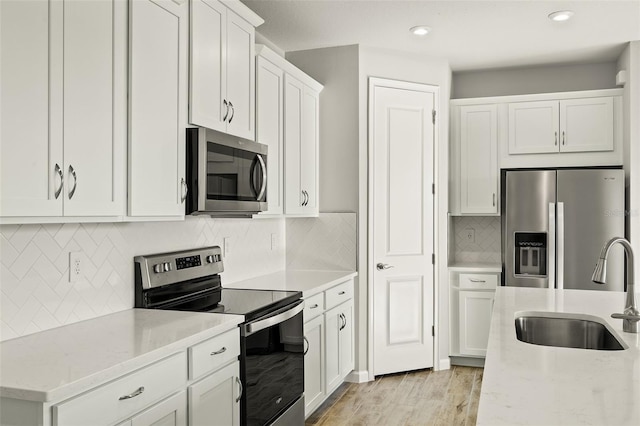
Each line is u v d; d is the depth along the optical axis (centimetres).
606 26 385
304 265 431
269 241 406
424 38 409
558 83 495
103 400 157
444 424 335
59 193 174
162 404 184
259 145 305
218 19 269
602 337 237
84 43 186
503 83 509
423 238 448
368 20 370
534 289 326
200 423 206
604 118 450
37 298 203
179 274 276
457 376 436
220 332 219
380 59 432
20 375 151
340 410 360
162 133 228
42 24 169
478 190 480
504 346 186
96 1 191
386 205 433
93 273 229
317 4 342
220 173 262
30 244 200
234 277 350
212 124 264
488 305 456
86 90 187
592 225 424
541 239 438
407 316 441
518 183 442
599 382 145
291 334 287
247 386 239
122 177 205
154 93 222
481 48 435
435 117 454
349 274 400
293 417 289
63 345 183
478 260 514
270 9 349
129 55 208
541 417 119
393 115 436
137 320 224
